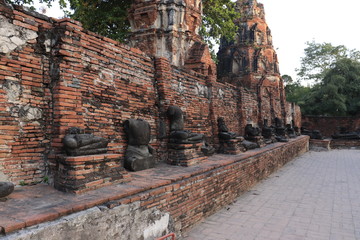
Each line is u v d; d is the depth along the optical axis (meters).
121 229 3.97
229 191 7.64
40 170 4.85
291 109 27.08
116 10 15.26
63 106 4.91
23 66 4.73
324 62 36.31
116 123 6.36
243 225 6.03
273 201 7.93
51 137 4.97
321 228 5.95
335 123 32.34
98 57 5.89
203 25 17.78
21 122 4.66
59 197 3.99
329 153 22.02
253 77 21.98
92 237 3.55
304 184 10.31
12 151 4.54
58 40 4.96
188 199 5.63
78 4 14.52
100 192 4.27
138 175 5.77
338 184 10.38
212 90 10.79
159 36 12.44
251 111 15.52
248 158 9.51
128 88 6.77
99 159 4.64
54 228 3.13
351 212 7.04
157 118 7.78
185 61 12.72
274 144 15.04
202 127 10.02
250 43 23.03
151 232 4.54
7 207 3.53
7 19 4.55
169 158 7.39
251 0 23.52
